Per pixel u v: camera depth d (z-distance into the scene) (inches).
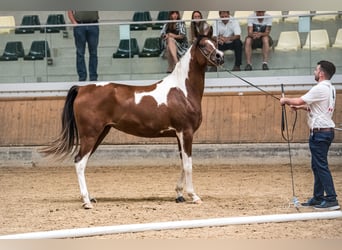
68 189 525.7
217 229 346.3
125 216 391.5
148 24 666.8
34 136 680.4
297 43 660.1
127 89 439.2
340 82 651.5
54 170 647.1
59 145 432.5
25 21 734.5
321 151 394.3
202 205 429.7
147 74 669.9
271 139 656.4
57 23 739.4
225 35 663.1
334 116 648.4
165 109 434.0
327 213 371.2
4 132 683.4
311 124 394.9
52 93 682.2
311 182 540.1
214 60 435.8
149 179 576.4
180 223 348.2
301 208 409.7
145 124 436.1
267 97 665.6
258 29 660.7
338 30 657.0
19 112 686.5
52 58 679.1
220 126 663.8
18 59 683.4
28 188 534.0
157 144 661.9
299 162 648.4
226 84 668.1
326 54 657.6
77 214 401.7
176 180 567.2
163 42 663.1
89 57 673.6
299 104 392.8
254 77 665.0
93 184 553.0
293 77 659.4
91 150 430.3
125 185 543.8
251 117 663.1
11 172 636.7
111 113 433.7
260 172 605.6
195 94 441.7
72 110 434.6
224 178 572.7
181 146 439.2
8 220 387.2
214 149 655.1
